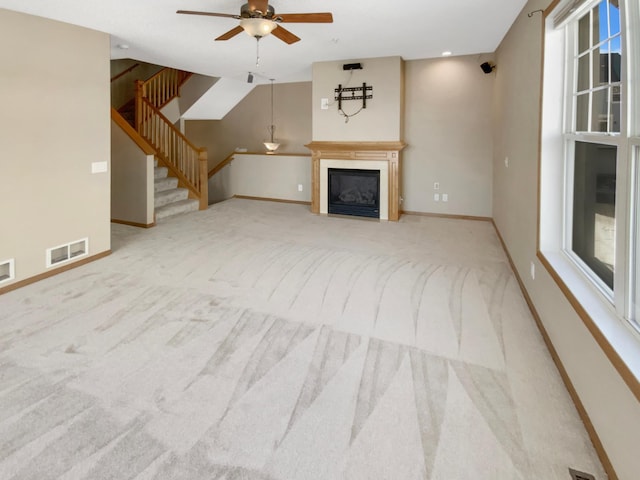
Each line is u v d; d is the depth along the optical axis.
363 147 6.86
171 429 2.03
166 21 4.20
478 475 1.76
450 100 6.84
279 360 2.67
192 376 2.48
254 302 3.59
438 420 2.10
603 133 2.33
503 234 5.31
